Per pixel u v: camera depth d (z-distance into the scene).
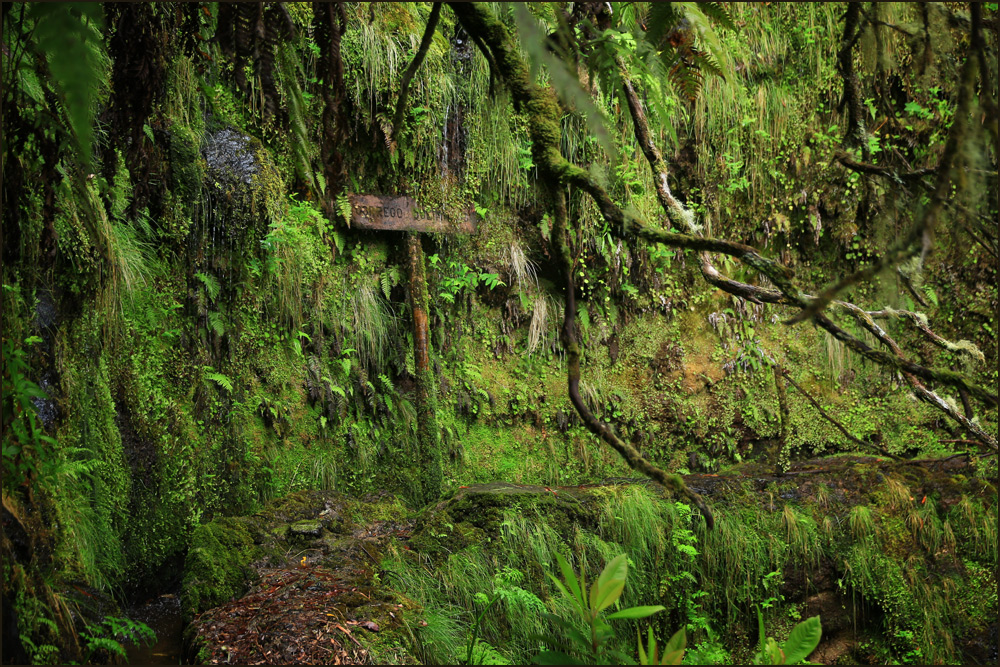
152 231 4.46
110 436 3.98
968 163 1.43
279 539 4.30
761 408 6.32
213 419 4.67
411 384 5.61
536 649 3.94
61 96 2.47
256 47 1.93
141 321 4.36
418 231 5.57
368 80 5.23
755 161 6.41
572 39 1.74
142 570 4.14
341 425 5.27
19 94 2.68
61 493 3.52
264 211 4.84
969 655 4.77
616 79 1.99
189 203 4.56
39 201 3.40
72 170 3.15
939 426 6.30
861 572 4.90
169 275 4.57
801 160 6.41
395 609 3.59
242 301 4.86
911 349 6.41
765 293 1.85
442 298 5.79
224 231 4.72
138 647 3.64
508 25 1.86
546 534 4.48
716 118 6.28
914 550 5.02
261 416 4.90
